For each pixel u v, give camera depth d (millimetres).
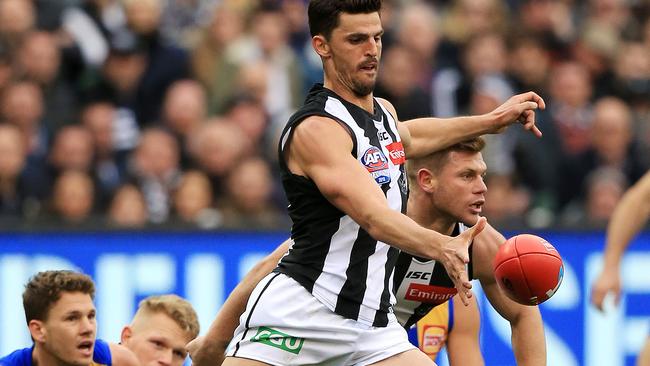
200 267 32688
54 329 20422
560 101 42438
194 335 21766
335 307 17984
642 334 34312
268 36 41750
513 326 20875
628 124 42094
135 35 40062
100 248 32344
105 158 37188
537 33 45281
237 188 36031
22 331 31828
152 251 32531
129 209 35219
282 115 40344
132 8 40031
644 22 48438
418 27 43031
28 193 35250
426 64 43000
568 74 42500
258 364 18312
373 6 17719
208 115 40000
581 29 46656
